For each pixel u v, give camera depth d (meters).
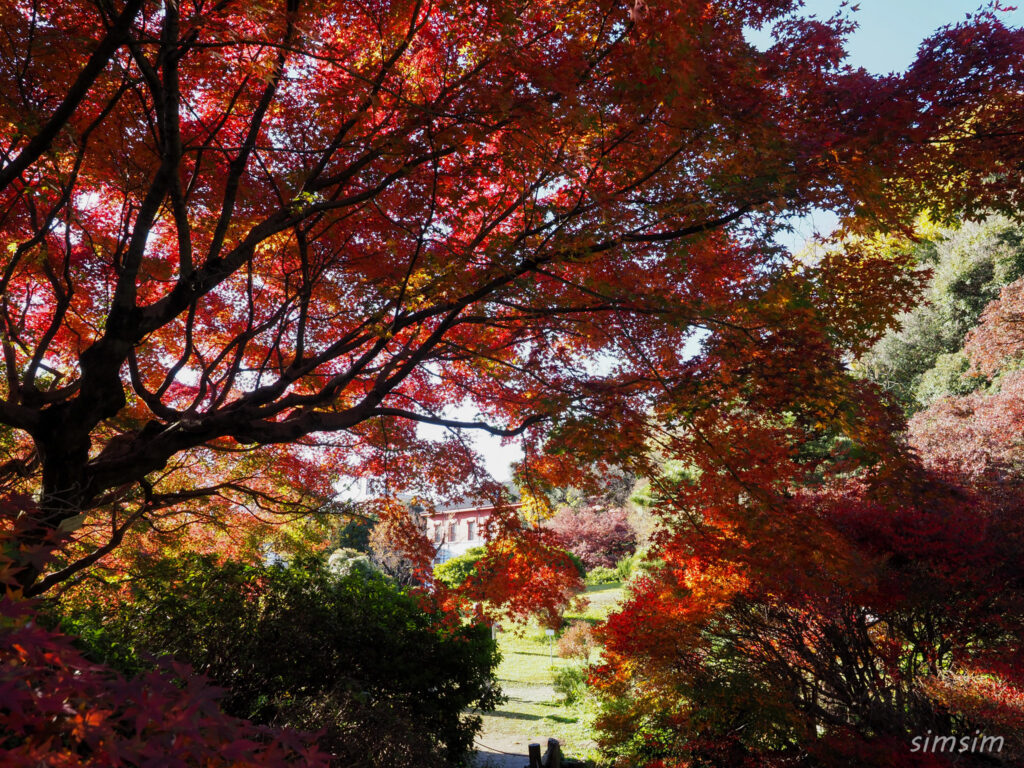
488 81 4.17
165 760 1.27
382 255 5.73
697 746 7.26
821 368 4.98
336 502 6.86
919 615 6.90
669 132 4.21
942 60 4.25
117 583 6.55
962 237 21.44
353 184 5.40
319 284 6.07
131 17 3.20
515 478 6.77
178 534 7.21
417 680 7.50
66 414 4.26
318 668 7.22
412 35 4.22
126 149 4.77
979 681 5.97
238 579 7.15
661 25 3.30
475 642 8.11
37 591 4.66
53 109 4.62
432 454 6.63
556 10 4.42
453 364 7.05
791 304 4.54
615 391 5.45
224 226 4.38
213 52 4.61
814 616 6.98
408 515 7.04
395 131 4.27
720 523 5.93
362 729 6.21
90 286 5.72
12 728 1.24
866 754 6.00
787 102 4.64
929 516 6.62
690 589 7.64
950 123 4.48
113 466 4.58
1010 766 5.73
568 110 3.78
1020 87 4.29
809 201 4.46
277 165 5.43
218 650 6.80
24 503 1.91
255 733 1.68
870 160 4.25
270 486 7.38
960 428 15.36
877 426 5.18
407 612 8.05
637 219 4.59
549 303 5.46
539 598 6.27
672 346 5.87
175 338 6.48
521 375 6.06
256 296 6.57
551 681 17.27
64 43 4.00
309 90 5.15
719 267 5.36
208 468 7.31
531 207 4.57
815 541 5.02
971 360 17.92
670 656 7.02
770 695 6.73
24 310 5.27
